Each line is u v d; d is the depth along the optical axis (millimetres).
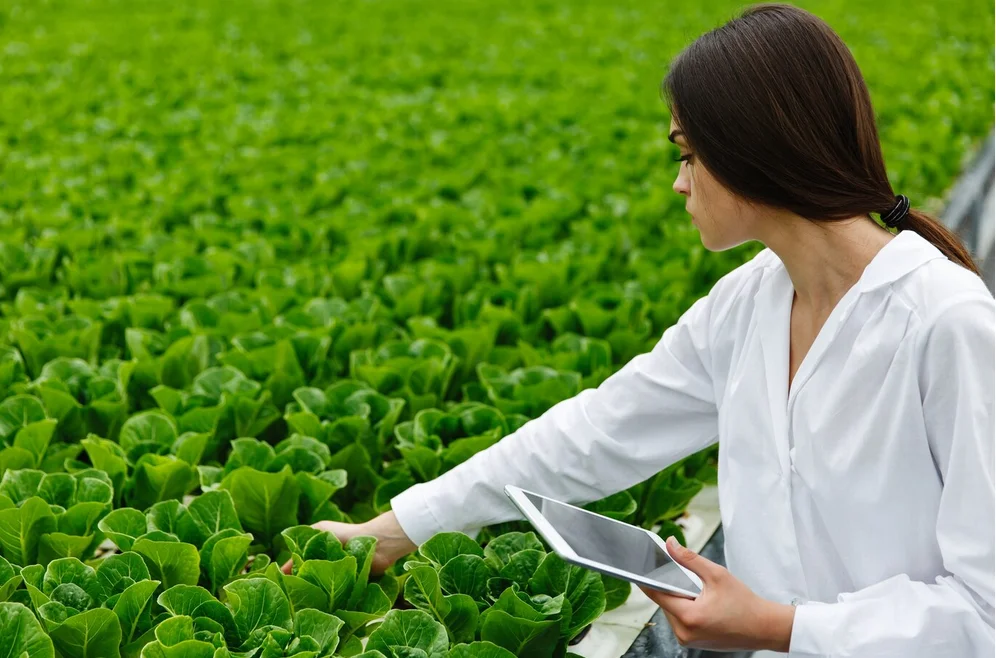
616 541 1865
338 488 2607
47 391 3035
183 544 2195
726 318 1922
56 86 8094
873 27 9969
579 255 4523
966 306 1573
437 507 2229
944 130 5988
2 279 4457
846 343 1696
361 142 6469
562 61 9172
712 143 1673
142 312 3840
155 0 13320
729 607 1682
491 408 2951
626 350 3637
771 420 1795
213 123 7199
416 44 10180
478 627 2098
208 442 3006
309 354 3510
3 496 2406
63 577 2113
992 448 1539
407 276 4180
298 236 4781
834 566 1778
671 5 12148
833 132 1636
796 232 1725
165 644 1932
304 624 2021
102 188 5496
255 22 11555
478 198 5434
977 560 1557
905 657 1604
